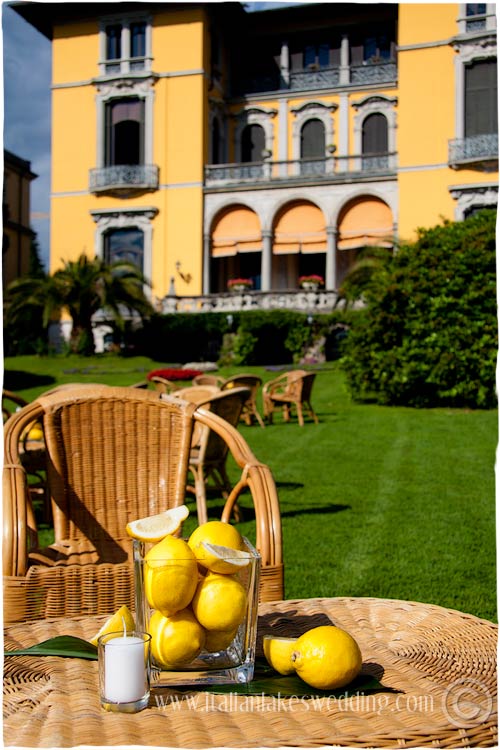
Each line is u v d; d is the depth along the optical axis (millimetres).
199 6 32594
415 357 15703
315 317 27172
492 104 30031
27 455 6129
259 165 32469
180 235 32875
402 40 30703
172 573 1629
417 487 7977
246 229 32750
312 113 35156
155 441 3389
